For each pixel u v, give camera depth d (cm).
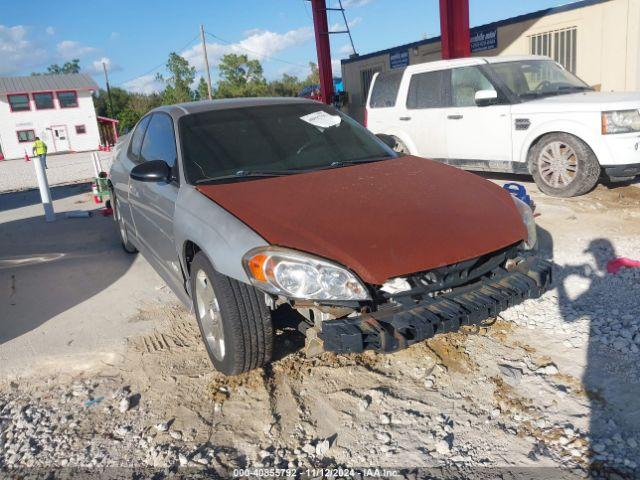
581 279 439
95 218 856
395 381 324
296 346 364
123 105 7144
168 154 407
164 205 380
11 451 288
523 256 329
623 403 287
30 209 1031
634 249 496
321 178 360
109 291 500
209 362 361
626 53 1153
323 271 273
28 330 429
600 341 346
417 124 870
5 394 344
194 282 345
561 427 275
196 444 284
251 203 322
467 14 1085
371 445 274
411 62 1639
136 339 400
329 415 299
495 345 353
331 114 455
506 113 745
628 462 248
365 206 318
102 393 337
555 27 1275
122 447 286
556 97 745
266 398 316
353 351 267
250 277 285
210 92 4625
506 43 1397
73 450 286
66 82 4953
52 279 545
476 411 293
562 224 587
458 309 279
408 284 283
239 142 396
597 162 670
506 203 346
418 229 299
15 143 4794
